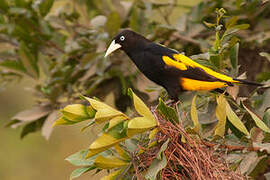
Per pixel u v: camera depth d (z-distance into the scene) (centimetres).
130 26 1130
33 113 1117
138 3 1202
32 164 1761
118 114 598
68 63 1202
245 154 705
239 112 773
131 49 899
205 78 786
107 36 1126
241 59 1127
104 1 1288
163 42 1150
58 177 1730
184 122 765
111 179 651
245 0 1039
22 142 1795
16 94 1933
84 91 1153
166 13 1188
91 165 667
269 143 677
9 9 1191
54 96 1123
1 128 1856
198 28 1120
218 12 787
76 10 1326
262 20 1074
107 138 594
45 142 1795
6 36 1236
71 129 1798
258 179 891
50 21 1220
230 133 791
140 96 1106
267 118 717
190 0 1485
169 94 852
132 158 650
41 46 1227
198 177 625
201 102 802
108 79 1177
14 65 1161
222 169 659
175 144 641
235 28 774
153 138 647
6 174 1727
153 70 862
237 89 767
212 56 774
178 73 823
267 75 816
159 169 603
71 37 1227
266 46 1115
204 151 654
